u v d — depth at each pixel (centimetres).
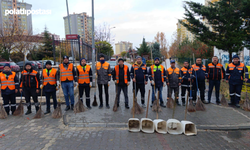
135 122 509
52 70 639
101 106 684
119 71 659
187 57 2588
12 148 389
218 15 1076
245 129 500
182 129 478
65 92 656
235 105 700
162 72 692
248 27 1040
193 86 721
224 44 1076
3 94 618
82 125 516
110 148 393
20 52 2794
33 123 543
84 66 670
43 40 3127
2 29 2756
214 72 720
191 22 1171
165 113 618
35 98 643
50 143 414
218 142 427
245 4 945
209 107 681
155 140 436
